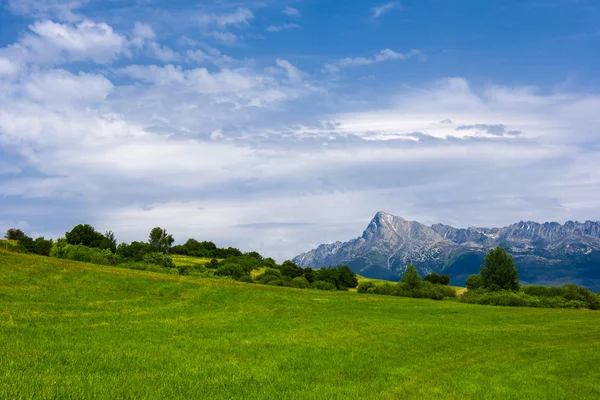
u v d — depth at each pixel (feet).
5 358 65.41
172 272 353.51
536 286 373.20
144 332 106.93
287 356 90.74
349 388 67.87
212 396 56.85
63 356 71.26
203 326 126.93
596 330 174.29
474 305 278.87
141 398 52.31
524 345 128.67
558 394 73.87
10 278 168.86
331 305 211.82
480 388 73.92
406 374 81.61
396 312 207.51
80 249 344.69
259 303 193.98
